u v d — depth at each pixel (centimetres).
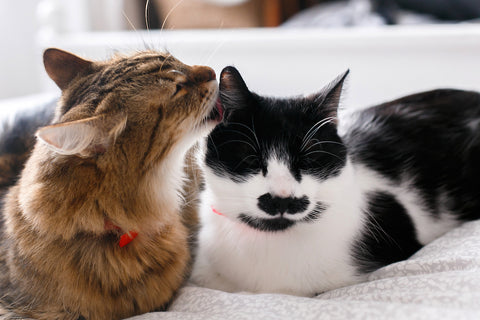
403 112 166
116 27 328
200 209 144
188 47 268
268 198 114
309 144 120
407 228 141
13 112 182
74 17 308
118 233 118
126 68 120
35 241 117
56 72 135
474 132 160
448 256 119
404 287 108
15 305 121
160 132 114
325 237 125
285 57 262
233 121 124
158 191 121
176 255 129
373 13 287
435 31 242
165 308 129
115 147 110
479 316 87
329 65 257
